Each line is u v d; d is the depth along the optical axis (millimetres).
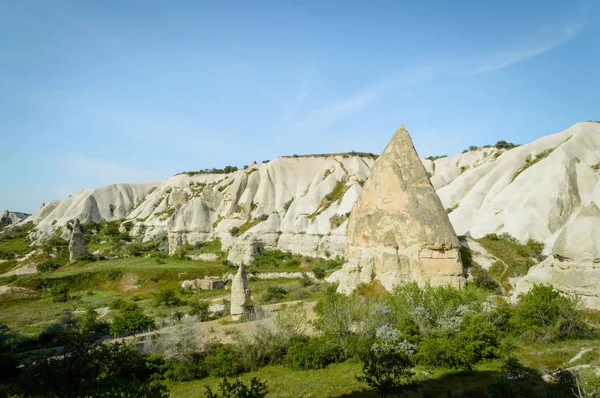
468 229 64125
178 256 84000
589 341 23438
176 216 99750
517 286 33438
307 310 36969
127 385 13875
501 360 21375
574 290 27641
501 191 67562
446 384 19234
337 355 24781
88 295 61062
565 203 59812
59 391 13344
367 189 37375
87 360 14211
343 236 79062
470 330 23375
